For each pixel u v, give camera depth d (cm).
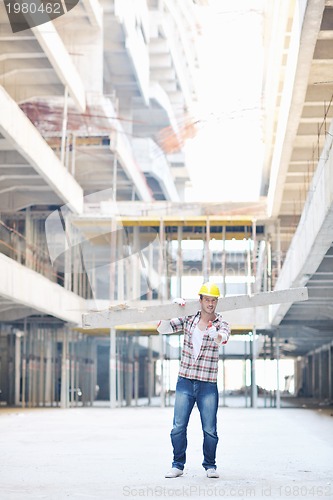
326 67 2011
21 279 2538
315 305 2722
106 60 4903
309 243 1875
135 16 4812
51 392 3981
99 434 1605
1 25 2861
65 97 3262
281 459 1050
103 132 3972
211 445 830
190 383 827
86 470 915
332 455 1115
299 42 1769
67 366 3366
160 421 2167
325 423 2052
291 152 2686
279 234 3475
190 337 816
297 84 2042
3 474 877
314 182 1769
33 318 3341
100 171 4294
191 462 996
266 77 3566
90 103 3856
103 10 4350
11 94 3316
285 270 2588
